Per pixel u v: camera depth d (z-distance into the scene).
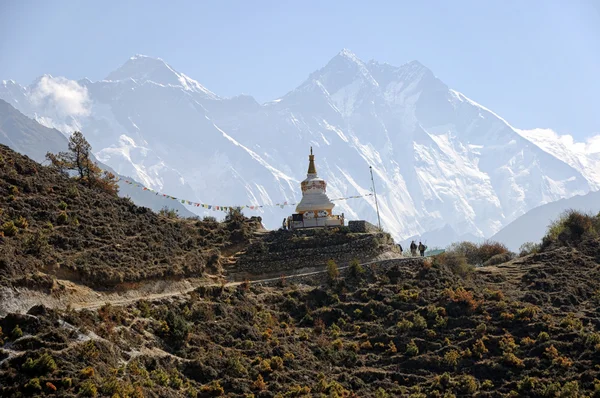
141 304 106.38
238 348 107.62
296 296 126.31
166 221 141.25
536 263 144.38
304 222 152.25
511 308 124.31
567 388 105.75
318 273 133.25
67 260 107.94
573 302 129.88
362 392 105.69
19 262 99.75
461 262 140.62
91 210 128.50
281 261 135.88
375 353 115.44
